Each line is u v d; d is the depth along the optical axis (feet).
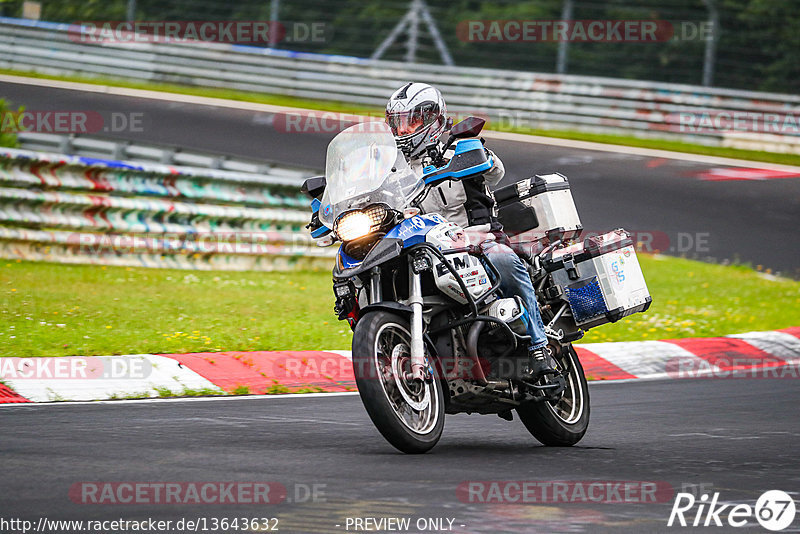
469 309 71.46
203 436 73.61
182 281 152.25
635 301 80.84
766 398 99.40
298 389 97.35
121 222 159.22
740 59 424.87
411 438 67.77
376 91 344.49
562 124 329.31
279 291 152.87
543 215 80.07
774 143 314.96
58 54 367.04
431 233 69.67
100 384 91.76
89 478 58.90
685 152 306.55
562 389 75.56
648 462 69.67
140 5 479.82
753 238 226.79
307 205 180.65
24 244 152.15
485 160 70.33
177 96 344.90
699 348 124.06
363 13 482.28
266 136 298.15
